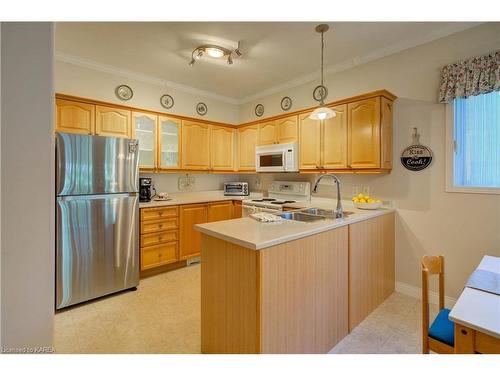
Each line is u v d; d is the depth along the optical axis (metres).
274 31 2.46
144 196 3.34
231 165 4.27
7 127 1.29
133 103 3.50
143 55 2.95
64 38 2.58
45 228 1.38
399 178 2.68
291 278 1.54
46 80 1.37
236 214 3.98
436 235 2.45
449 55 2.34
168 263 3.28
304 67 3.26
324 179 3.35
